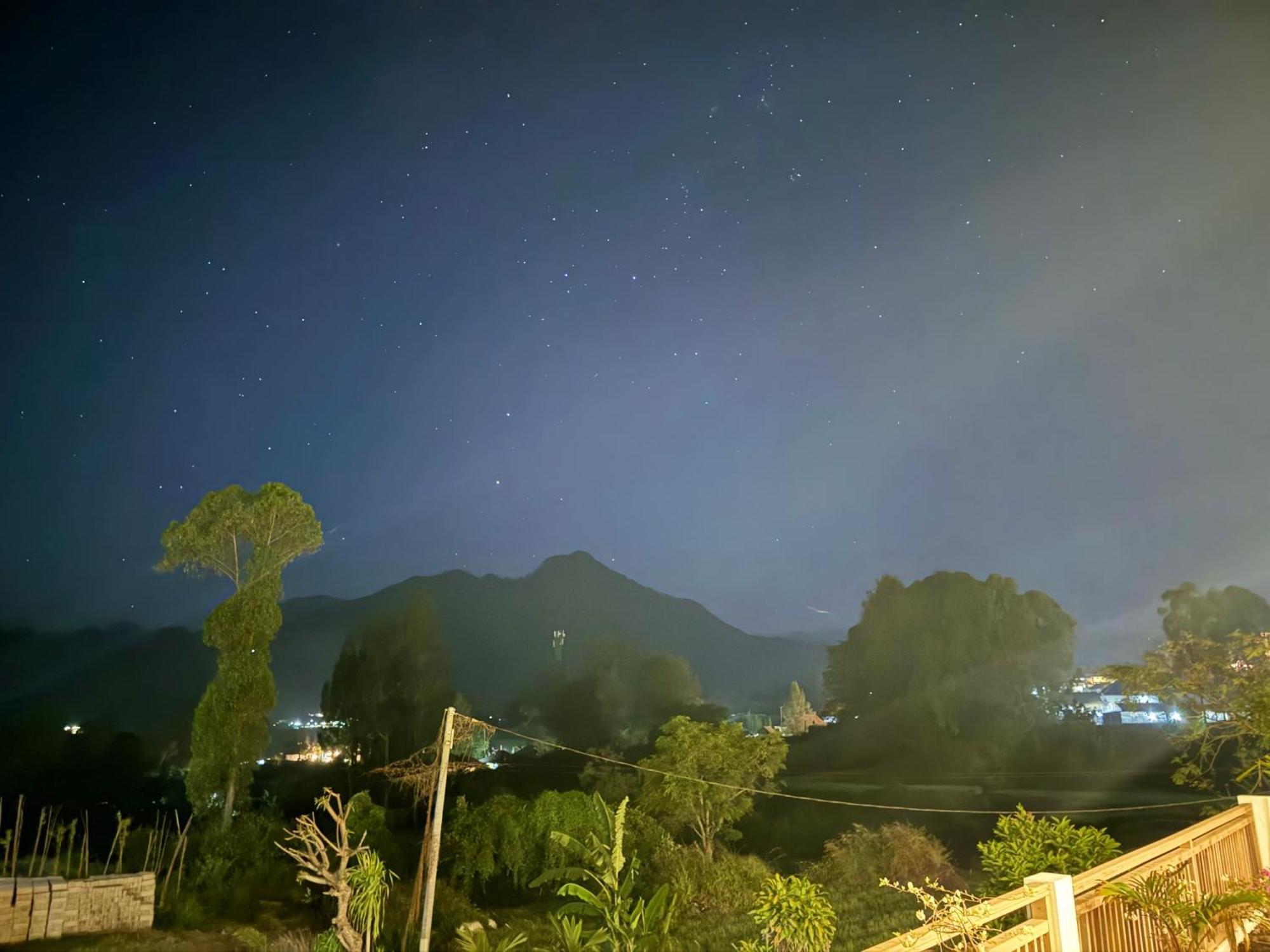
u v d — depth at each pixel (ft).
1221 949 21.38
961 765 147.74
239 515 72.08
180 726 117.60
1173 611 138.00
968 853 93.71
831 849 81.82
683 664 208.85
